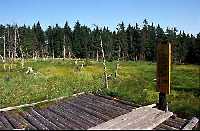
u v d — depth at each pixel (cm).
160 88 1362
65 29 12150
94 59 9744
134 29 10475
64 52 10462
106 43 9762
